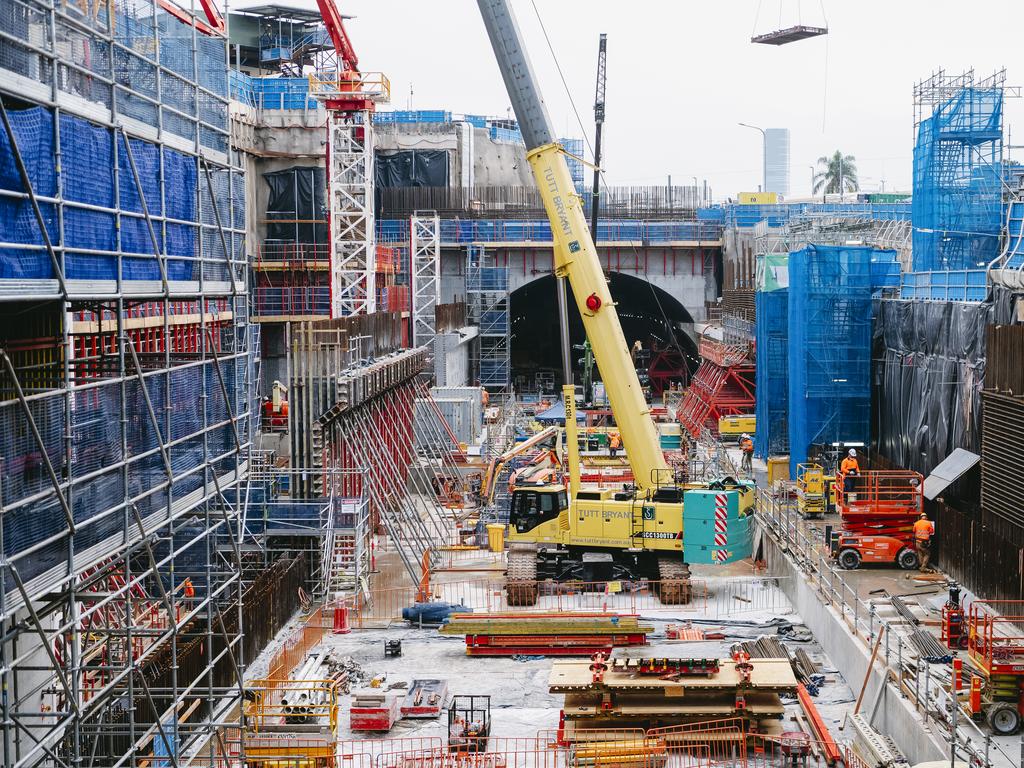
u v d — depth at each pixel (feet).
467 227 374.63
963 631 112.16
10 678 78.28
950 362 165.17
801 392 209.97
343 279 271.28
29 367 77.41
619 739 102.53
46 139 65.10
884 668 108.78
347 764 101.76
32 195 60.39
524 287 419.74
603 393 349.41
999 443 135.13
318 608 146.10
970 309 158.10
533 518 159.53
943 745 91.71
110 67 71.82
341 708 115.96
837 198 426.51
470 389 276.62
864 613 127.65
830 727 108.58
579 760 99.19
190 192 86.48
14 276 62.23
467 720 107.24
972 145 202.08
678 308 401.70
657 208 390.83
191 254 86.74
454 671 127.13
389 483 181.57
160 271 76.07
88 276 69.77
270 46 376.89
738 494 154.61
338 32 253.85
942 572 146.20
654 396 395.96
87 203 70.03
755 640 133.39
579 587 155.43
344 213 251.60
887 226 263.70
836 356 207.51
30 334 81.46
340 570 153.99
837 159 606.55
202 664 106.22
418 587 152.97
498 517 191.31
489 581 162.91
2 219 61.31
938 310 171.83
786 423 244.42
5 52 61.46
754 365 284.00
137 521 73.46
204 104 90.07
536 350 461.37
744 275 354.33
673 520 154.20
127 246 75.77
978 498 151.43
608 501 157.79
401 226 372.99
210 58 91.40
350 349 179.52
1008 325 134.72
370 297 251.19
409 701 114.93
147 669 98.58
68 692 66.39
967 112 201.46
